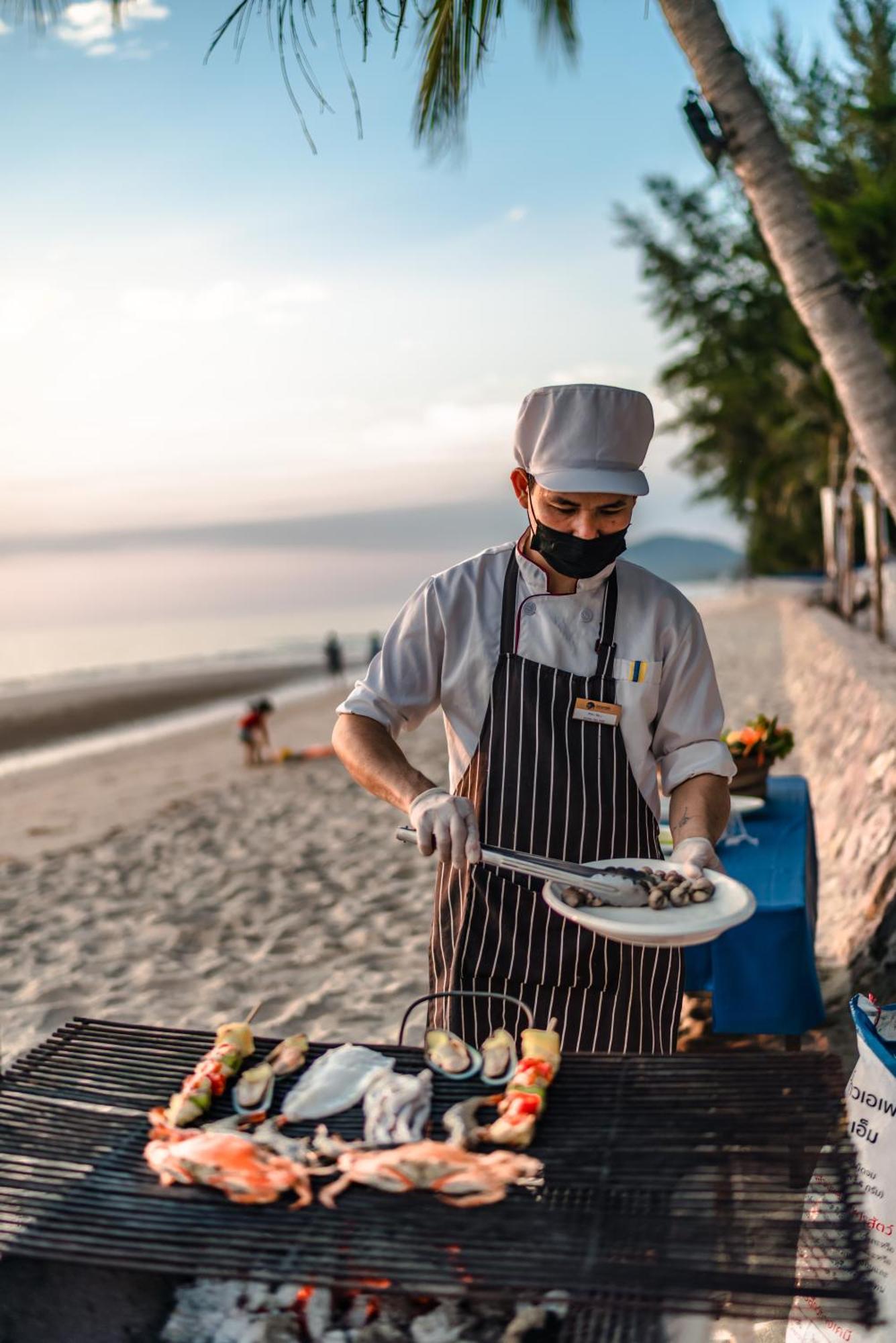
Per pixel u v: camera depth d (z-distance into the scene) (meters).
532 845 2.00
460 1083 1.71
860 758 5.70
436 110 3.19
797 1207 1.54
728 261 20.16
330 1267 1.30
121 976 5.21
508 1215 1.38
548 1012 1.96
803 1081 1.55
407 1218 1.39
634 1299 1.23
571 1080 1.63
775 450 24.64
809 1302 1.84
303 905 6.34
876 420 3.46
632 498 1.92
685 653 2.04
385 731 2.07
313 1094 1.66
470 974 1.99
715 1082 1.58
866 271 11.18
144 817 11.30
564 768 2.00
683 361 21.72
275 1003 4.64
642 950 1.97
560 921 1.96
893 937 3.79
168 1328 1.50
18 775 19.14
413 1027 4.16
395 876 6.84
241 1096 1.66
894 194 10.98
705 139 3.51
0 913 6.88
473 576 2.09
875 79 12.73
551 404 1.88
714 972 2.97
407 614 2.12
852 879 4.62
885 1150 1.85
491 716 2.04
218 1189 1.45
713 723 2.07
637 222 20.41
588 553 1.93
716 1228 1.34
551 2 3.40
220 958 5.41
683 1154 1.46
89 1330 1.45
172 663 73.56
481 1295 1.24
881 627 10.31
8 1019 4.66
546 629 2.04
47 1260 1.42
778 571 40.28
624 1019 1.96
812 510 28.58
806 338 16.97
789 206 3.45
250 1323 1.49
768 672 16.61
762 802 3.66
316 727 23.27
